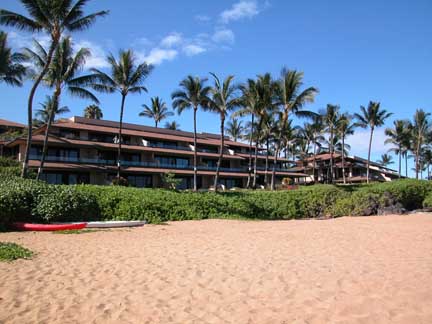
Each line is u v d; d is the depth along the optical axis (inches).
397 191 1160.2
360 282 256.7
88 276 282.5
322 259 346.6
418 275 272.2
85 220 679.7
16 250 360.5
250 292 241.6
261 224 763.4
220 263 331.6
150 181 1860.2
